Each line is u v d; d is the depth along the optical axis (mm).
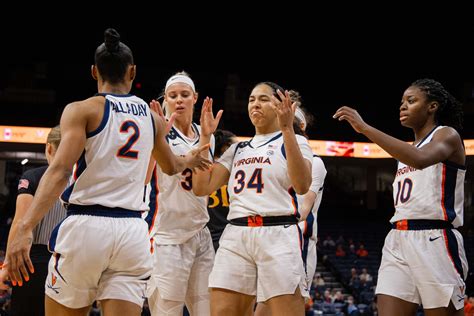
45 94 22172
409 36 21594
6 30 20781
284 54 22891
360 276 17156
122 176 2902
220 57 23031
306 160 3570
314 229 4789
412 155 3541
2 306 9938
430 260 3670
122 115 2945
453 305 3652
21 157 21656
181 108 4340
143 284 2963
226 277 3480
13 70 21984
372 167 26594
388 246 3916
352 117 3596
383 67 23016
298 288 3357
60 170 2689
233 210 3584
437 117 4047
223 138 5121
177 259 4129
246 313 3557
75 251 2773
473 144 21938
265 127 3725
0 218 21078
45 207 2643
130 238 2865
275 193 3475
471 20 20375
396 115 23469
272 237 3402
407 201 3844
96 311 10562
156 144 3178
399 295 3760
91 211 2832
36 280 4195
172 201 4164
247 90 24156
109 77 3043
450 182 3783
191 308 4293
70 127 2777
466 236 22781
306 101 23828
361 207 27141
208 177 3750
